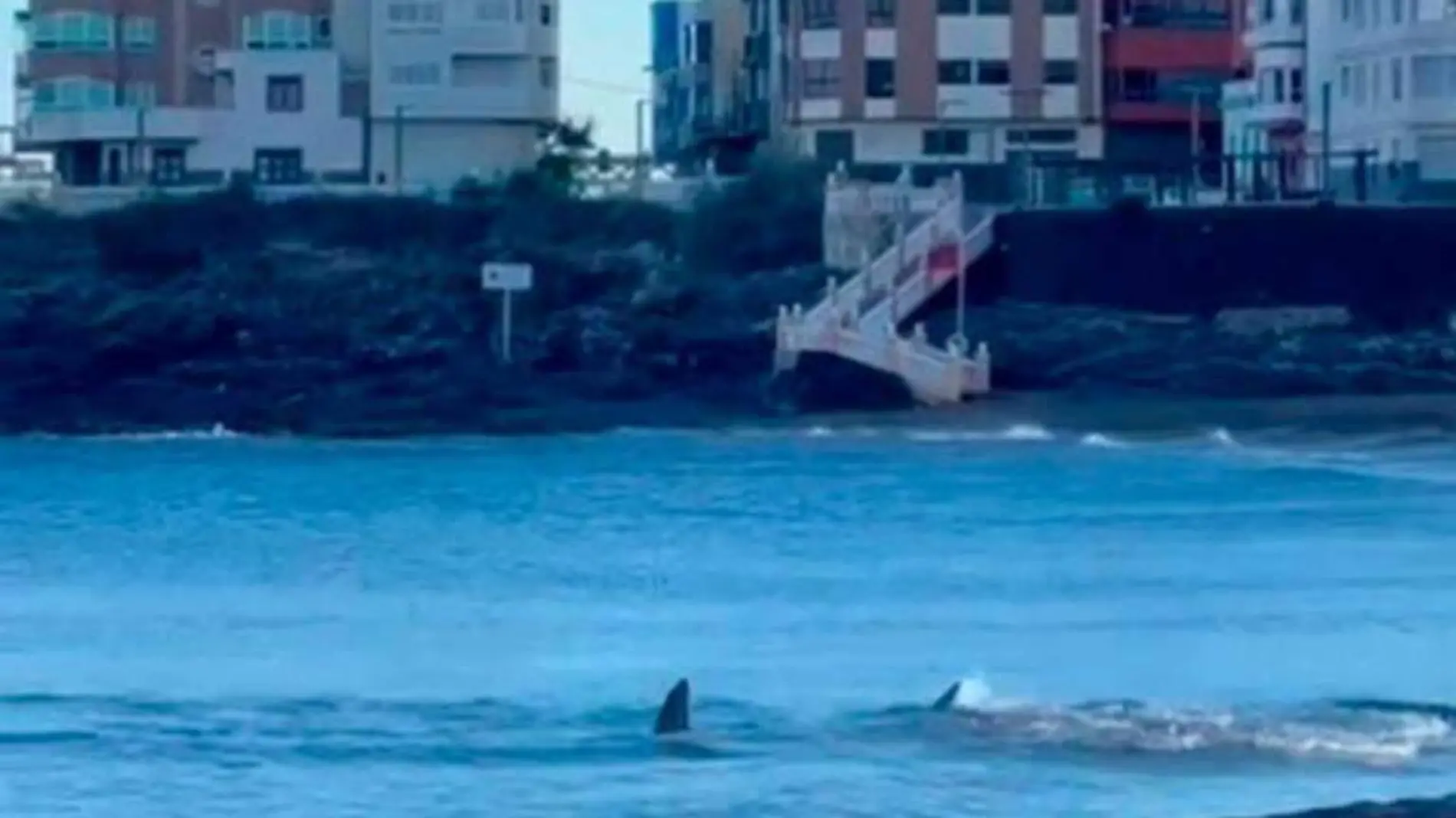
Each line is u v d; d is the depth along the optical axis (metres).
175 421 188.00
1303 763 79.62
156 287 199.88
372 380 189.75
